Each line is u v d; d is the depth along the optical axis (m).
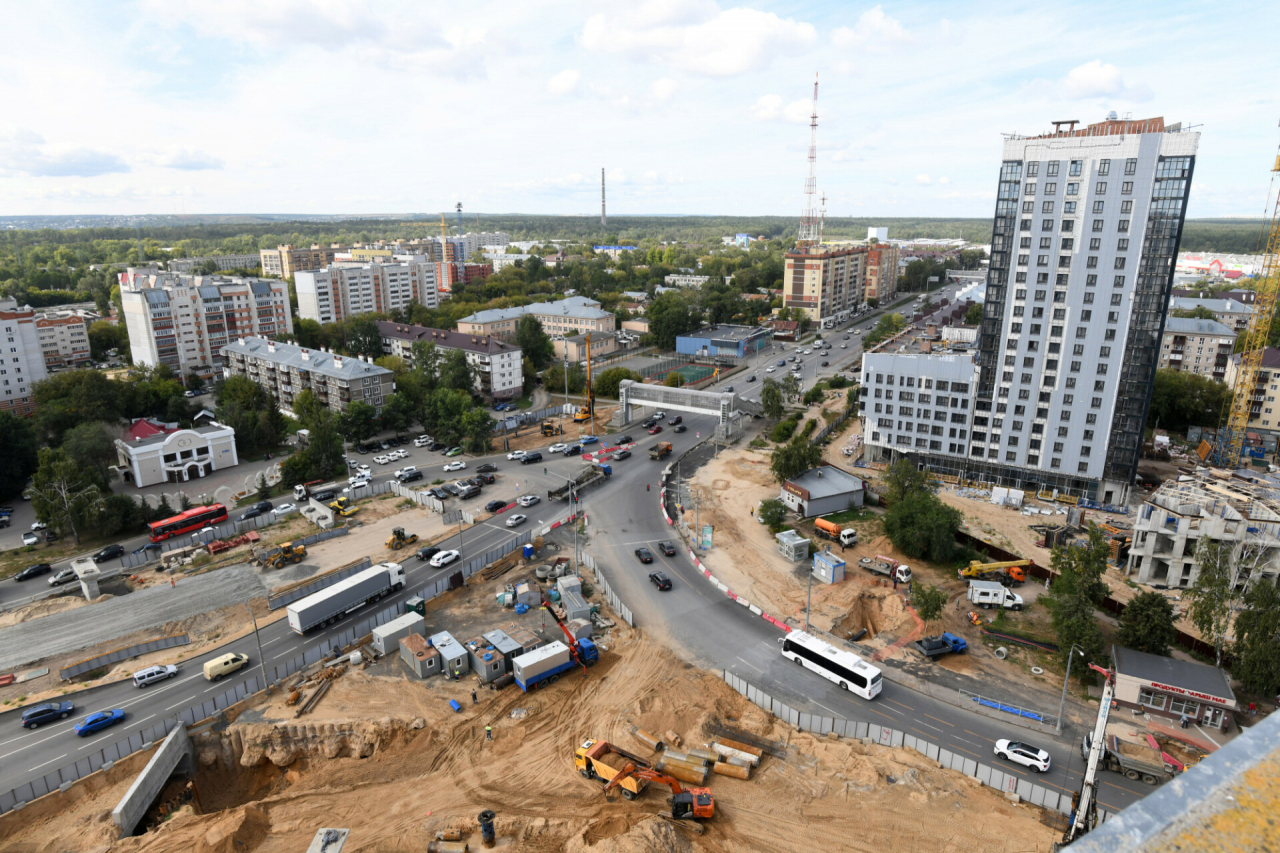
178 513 139.50
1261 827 5.73
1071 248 130.12
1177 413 183.88
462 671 91.06
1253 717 82.56
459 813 70.38
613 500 144.62
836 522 133.50
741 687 87.25
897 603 105.06
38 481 127.12
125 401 183.88
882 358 155.00
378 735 81.25
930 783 73.00
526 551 119.62
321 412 162.00
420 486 152.12
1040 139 128.25
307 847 67.81
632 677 89.81
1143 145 120.88
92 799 73.62
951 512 118.75
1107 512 135.00
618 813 69.62
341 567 118.00
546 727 81.88
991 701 85.06
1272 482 134.25
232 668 91.38
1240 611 97.19
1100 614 105.06
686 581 112.50
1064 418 138.50
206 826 69.56
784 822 68.44
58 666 93.25
